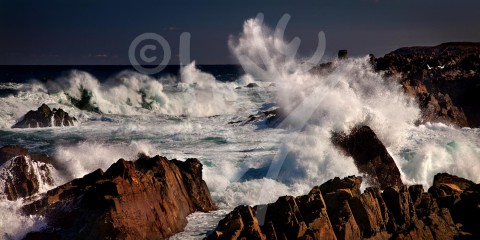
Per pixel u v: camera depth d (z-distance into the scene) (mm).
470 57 123000
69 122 80125
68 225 30141
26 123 77625
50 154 49031
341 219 28859
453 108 82062
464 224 32438
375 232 29594
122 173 31812
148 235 30531
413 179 46906
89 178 34031
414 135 62781
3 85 145500
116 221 29438
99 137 67625
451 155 48719
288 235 27734
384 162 44031
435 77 95750
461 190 35750
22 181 35406
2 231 30469
